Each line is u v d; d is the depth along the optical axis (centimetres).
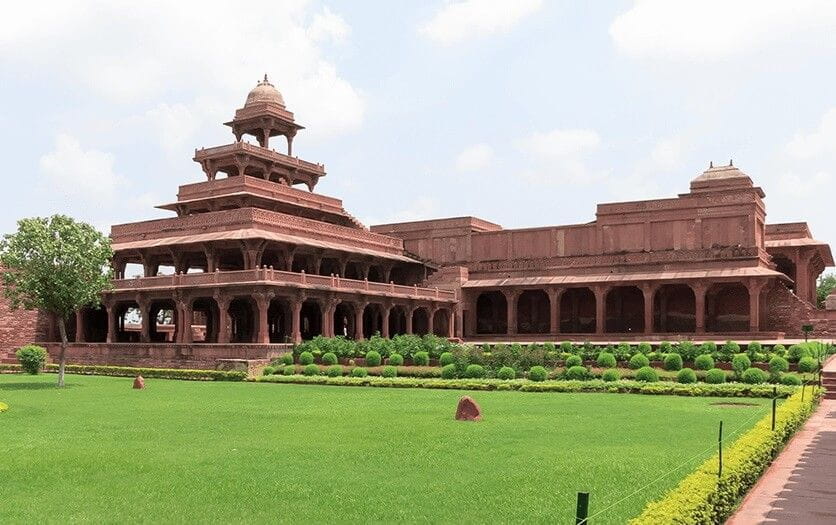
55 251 3922
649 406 2928
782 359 3812
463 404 2506
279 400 3272
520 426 2325
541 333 7525
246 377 4716
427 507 1329
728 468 1348
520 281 7212
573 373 3997
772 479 1606
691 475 1277
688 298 6900
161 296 5756
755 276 6181
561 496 1395
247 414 2689
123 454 1848
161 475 1603
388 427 2306
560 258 7200
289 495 1423
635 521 973
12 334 6291
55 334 6431
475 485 1491
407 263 7581
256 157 6944
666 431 2205
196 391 3784
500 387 3816
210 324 6819
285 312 5862
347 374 4606
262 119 7225
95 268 4094
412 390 3838
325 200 7388
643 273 6775
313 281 5691
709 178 7169
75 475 1608
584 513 805
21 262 3934
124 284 5931
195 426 2362
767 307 6588
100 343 5759
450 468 1661
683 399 3231
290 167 7306
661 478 1405
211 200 6562
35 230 3928
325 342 5044
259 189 6619
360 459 1770
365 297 6156
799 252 7125
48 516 1287
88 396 3469
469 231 7681
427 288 7062
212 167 7019
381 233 8194
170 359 5366
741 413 2664
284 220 6250
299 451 1880
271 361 4962
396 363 4609
